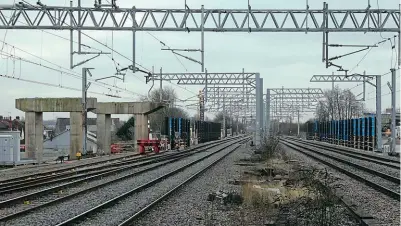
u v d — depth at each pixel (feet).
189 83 184.65
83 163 123.44
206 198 58.65
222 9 74.64
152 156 152.15
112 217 45.93
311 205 41.01
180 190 66.28
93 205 53.47
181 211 49.44
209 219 43.65
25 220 44.16
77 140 157.89
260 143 161.27
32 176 89.25
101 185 70.69
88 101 157.79
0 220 42.83
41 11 73.26
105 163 125.59
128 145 230.48
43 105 154.71
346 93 299.79
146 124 191.42
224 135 356.38
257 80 173.88
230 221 43.45
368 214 44.34
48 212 48.67
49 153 221.25
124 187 70.54
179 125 204.33
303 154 154.20
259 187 62.64
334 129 264.93
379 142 165.99
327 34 77.15
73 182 72.59
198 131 257.14
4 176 90.48
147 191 66.08
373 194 62.28
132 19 73.97
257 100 172.35
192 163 113.80
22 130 302.66
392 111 153.28
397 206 52.29
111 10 73.36
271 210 47.06
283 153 133.08
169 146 197.26
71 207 52.01
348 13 75.41
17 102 154.20
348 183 74.43
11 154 122.31
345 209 47.32
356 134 207.10
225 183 74.64
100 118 188.55
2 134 123.03
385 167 104.99
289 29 75.51
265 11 75.05
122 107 188.85
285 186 65.51
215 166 107.34
